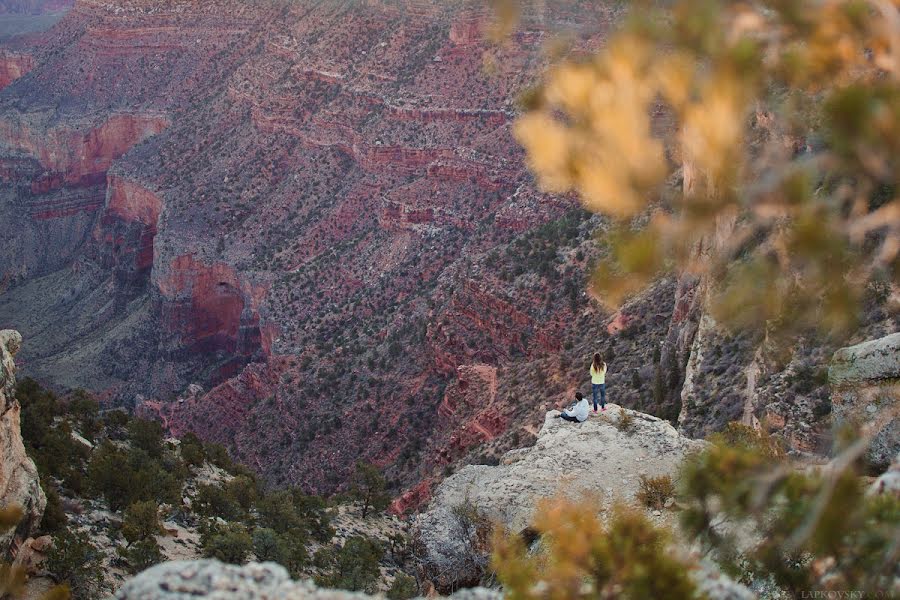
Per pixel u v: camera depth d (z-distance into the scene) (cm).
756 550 995
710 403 3600
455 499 2562
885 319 2612
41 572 2603
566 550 935
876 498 885
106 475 3606
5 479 2391
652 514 2072
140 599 953
